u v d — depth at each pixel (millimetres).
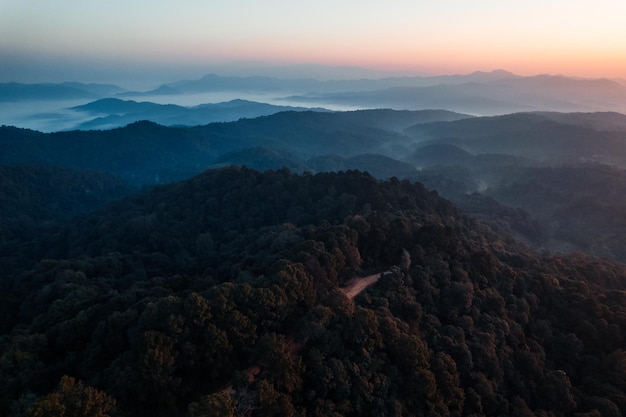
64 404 41688
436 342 68562
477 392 63469
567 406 66000
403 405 57156
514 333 75875
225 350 55250
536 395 67938
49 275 96562
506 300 82812
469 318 74250
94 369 55156
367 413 54406
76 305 71500
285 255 80562
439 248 90500
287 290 65688
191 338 54969
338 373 55312
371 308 71375
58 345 61000
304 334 60438
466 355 66625
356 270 84250
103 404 44375
